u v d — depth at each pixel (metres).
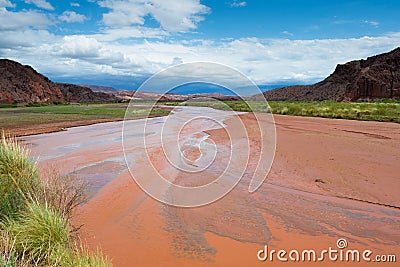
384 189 5.79
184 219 4.69
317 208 5.04
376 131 13.53
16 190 4.33
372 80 66.00
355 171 6.92
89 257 3.31
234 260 3.57
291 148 9.59
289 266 3.44
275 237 4.12
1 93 67.12
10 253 2.85
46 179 5.00
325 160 7.95
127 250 3.80
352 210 4.94
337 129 14.35
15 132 15.52
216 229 4.37
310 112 25.03
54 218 3.57
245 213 4.89
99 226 4.45
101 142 11.91
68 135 14.40
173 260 3.58
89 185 6.28
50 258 3.06
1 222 3.50
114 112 32.47
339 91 83.06
